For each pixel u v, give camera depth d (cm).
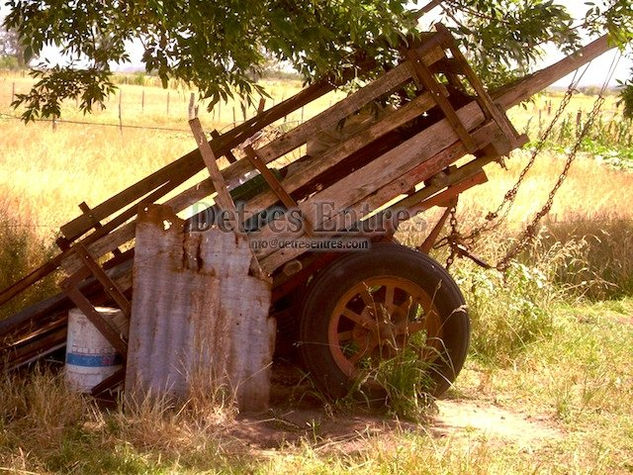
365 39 614
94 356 609
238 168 605
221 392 593
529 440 589
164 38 655
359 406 625
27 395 586
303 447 547
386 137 654
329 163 602
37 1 661
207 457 523
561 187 1712
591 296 1061
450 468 511
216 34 612
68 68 762
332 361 617
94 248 599
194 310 590
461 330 632
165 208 584
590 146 2789
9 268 845
